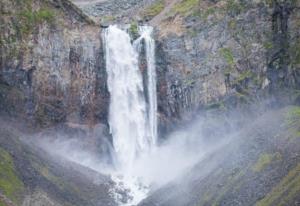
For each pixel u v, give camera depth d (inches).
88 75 6555.1
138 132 6702.8
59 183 5201.8
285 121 5659.5
